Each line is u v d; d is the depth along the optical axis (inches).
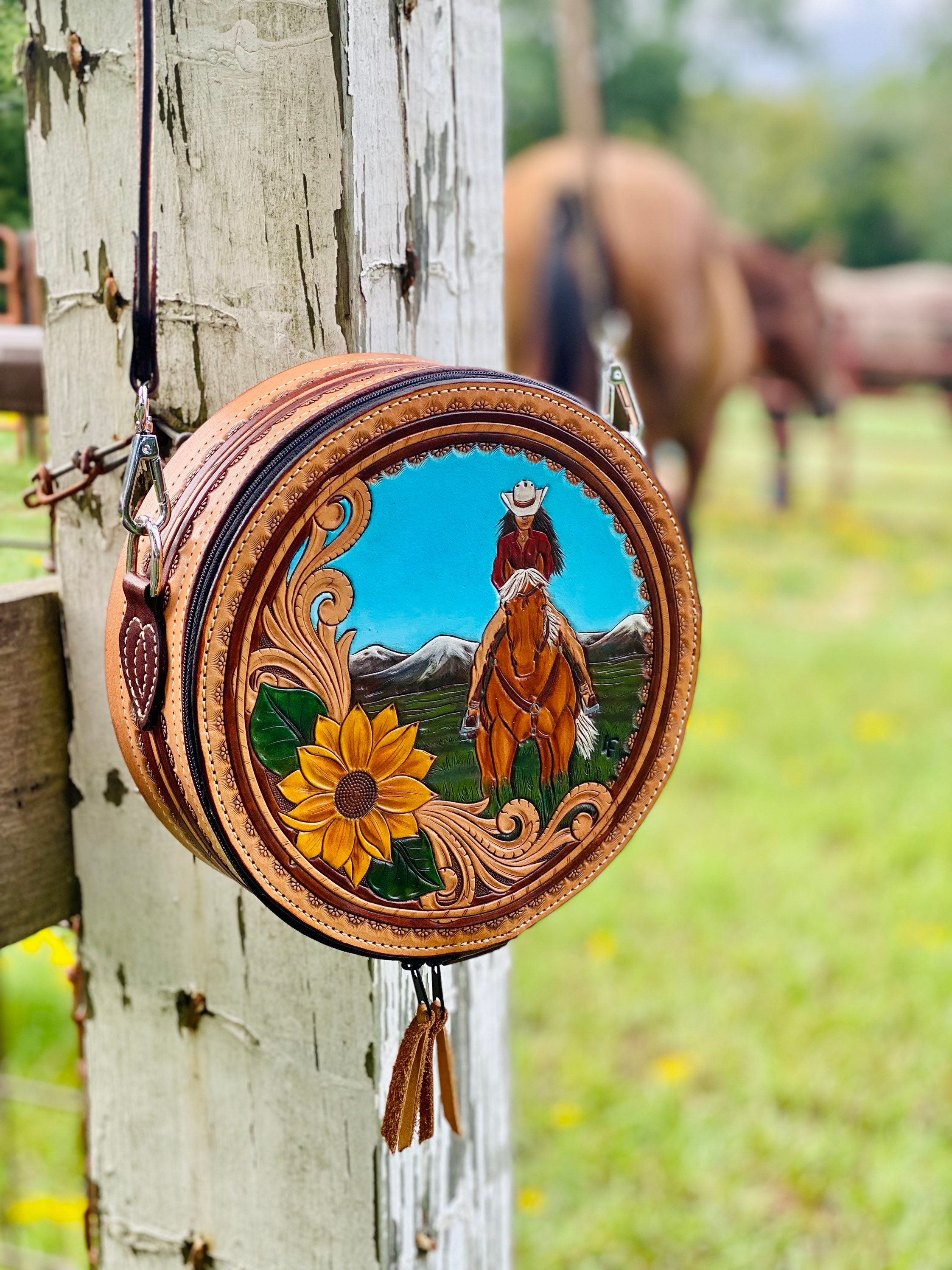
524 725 31.5
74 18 34.7
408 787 30.1
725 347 203.5
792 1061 91.2
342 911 29.8
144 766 30.6
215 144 34.1
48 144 35.9
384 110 34.3
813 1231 76.2
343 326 34.4
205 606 27.3
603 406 40.2
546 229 171.3
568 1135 83.9
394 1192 39.3
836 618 225.1
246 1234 40.7
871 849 122.6
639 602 32.9
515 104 751.7
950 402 390.9
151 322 30.6
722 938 107.3
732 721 162.1
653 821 131.6
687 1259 74.5
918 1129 84.4
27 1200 74.0
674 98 873.5
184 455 31.2
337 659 28.8
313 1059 38.3
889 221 1022.4
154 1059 40.8
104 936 40.5
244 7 32.9
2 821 37.6
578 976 102.7
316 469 27.8
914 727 160.7
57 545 38.4
